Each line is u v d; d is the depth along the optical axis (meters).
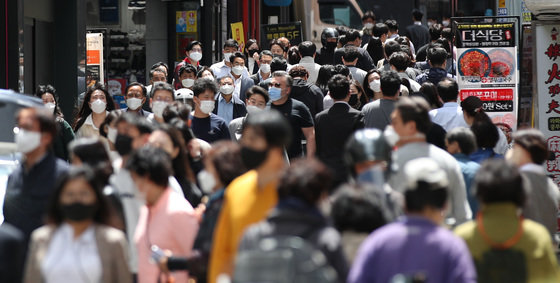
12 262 11.60
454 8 65.00
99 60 36.97
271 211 10.01
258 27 56.81
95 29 44.28
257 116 11.48
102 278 11.65
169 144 14.89
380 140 12.14
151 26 46.50
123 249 11.80
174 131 15.05
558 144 23.30
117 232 11.85
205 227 12.57
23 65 31.44
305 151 26.66
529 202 15.03
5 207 15.05
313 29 55.88
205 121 22.41
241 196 11.56
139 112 22.72
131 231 14.26
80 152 14.00
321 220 9.94
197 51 34.00
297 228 9.80
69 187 11.60
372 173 12.09
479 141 17.72
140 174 13.11
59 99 35.84
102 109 22.97
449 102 21.27
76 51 35.75
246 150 11.48
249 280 8.98
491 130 17.66
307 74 25.72
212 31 49.00
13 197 14.80
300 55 32.38
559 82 23.20
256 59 39.69
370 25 47.72
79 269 11.57
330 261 9.72
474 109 20.50
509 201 11.22
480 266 11.20
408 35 48.88
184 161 15.27
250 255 9.05
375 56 39.06
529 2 22.41
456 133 16.77
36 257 11.72
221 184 12.98
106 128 17.56
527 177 15.13
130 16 45.25
